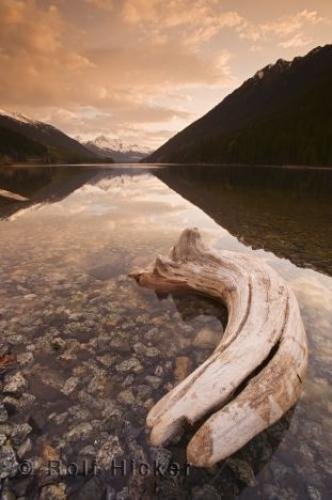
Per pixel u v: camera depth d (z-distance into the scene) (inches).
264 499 104.7
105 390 152.0
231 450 118.6
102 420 134.7
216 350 161.3
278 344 166.7
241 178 1729.8
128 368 167.9
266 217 593.9
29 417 135.6
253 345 159.0
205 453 115.3
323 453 120.1
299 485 109.0
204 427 120.9
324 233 465.4
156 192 1018.7
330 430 129.9
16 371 164.2
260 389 136.4
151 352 182.4
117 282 286.5
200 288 256.5
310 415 137.2
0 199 827.4
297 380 149.6
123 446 123.3
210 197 894.4
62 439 125.8
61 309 233.0
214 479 111.1
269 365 148.7
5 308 233.3
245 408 128.3
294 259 346.6
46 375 161.8
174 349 185.6
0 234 460.4
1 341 191.0
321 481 110.1
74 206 725.9
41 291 264.5
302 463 116.3
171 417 126.5
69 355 178.4
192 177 1824.6
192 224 529.3
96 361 173.5
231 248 391.5
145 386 154.9
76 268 320.2
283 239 432.1
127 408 141.3
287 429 130.5
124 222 547.2
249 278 227.9
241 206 728.3
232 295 224.1
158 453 121.0
